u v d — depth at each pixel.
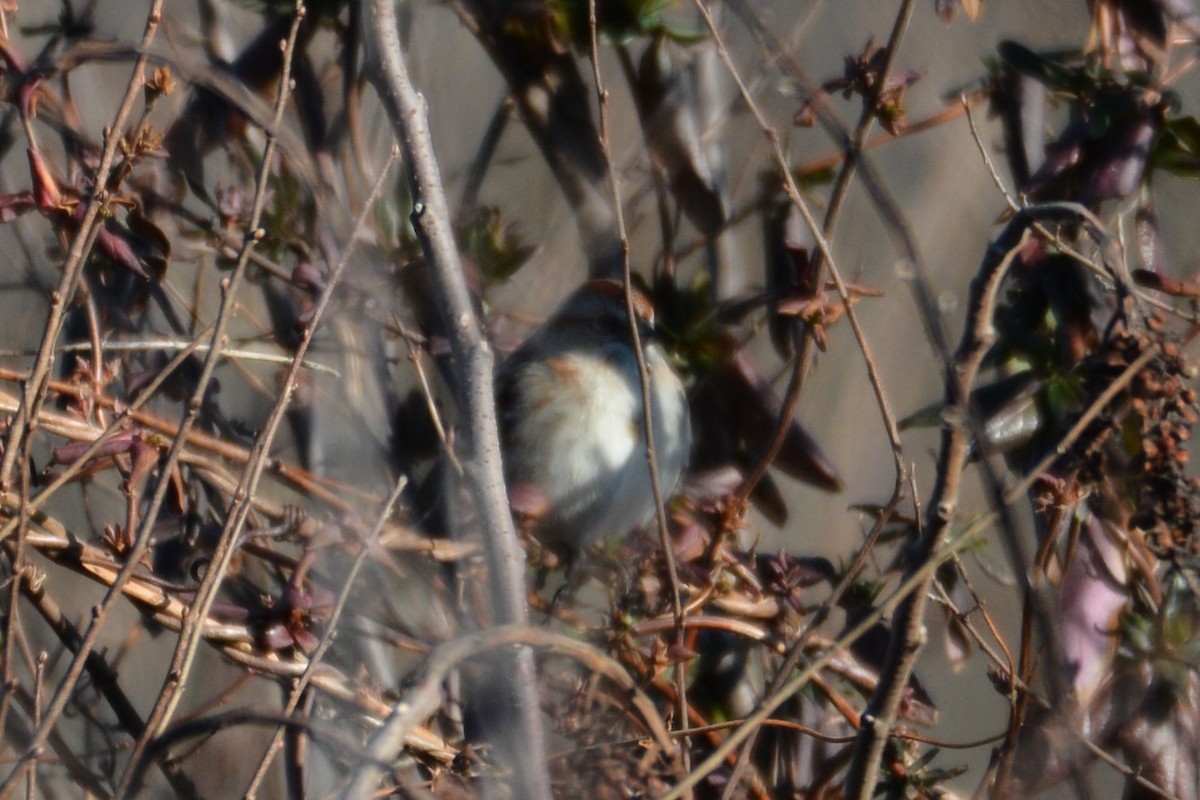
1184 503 5.82
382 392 9.07
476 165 10.00
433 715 8.10
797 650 7.36
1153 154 8.79
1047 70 8.83
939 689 13.43
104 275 9.15
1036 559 7.98
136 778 6.07
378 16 6.92
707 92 10.29
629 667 8.55
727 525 8.83
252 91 9.26
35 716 6.94
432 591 8.53
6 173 9.52
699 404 10.12
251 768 9.60
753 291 9.99
